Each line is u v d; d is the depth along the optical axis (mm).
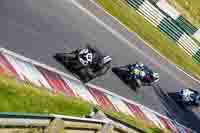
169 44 141750
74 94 83062
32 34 87688
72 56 89562
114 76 105000
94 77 91875
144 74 109062
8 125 53000
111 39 117875
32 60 81500
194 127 122812
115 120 86812
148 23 138875
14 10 88062
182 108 125562
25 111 64062
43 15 96625
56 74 84062
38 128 57844
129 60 119250
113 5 127438
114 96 99500
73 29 104000
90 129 69688
